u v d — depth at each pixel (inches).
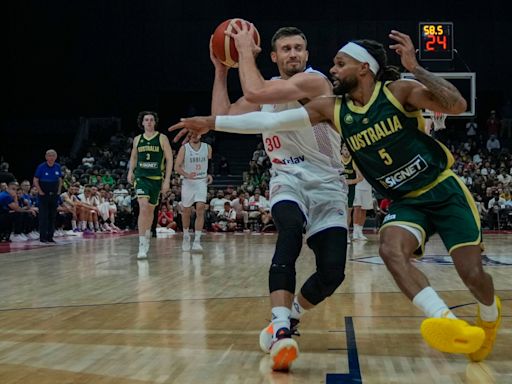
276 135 139.3
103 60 1018.7
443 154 122.3
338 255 132.9
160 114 1063.0
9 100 1014.4
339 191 139.3
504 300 201.6
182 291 227.3
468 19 1003.3
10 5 1001.5
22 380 111.7
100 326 162.1
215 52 144.8
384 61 121.9
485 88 1007.6
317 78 131.6
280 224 132.5
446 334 104.6
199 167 409.4
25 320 171.5
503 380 110.5
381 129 119.1
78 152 936.3
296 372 116.7
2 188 515.2
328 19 1007.6
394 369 118.6
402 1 1000.9
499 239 544.1
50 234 509.4
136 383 109.4
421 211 121.9
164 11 1019.3
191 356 129.6
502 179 778.2
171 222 701.3
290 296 125.3
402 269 115.3
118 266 320.2
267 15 1013.2
